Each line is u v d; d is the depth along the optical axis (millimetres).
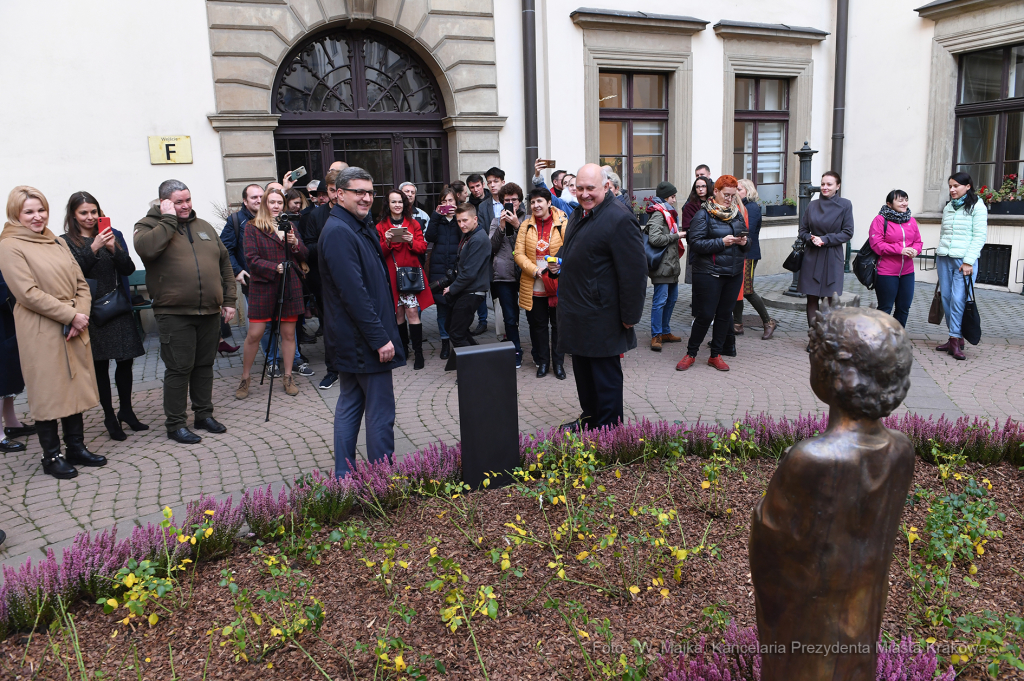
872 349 1358
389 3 9133
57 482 4191
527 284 6125
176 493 4008
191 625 2609
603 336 4312
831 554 1435
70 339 4242
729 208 6078
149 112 8156
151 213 4668
